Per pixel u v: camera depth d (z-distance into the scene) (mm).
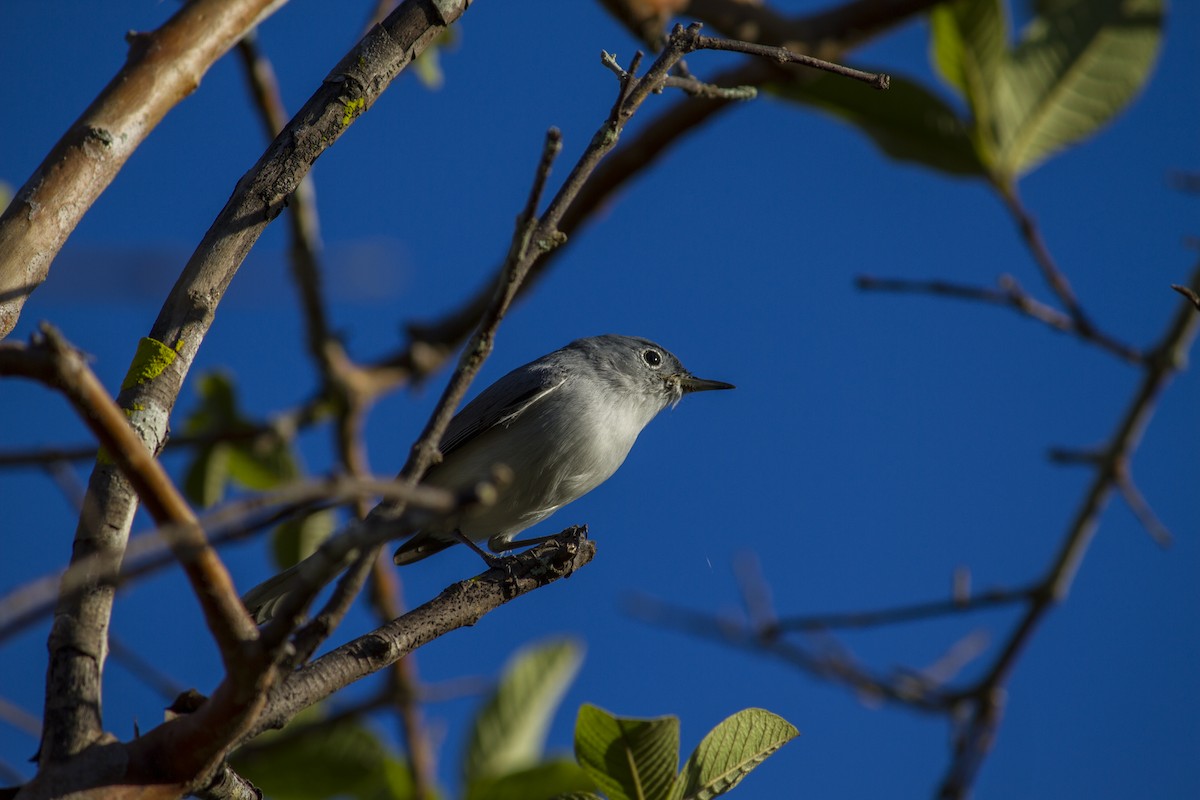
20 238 4984
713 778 5801
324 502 4363
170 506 3814
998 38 9656
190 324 5371
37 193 5086
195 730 4355
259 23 5613
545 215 4820
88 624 4648
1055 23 9867
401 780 9211
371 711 9195
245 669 4137
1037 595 10836
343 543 3846
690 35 5234
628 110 5047
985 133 9891
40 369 3551
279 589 8719
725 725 5848
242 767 9266
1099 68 9781
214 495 11336
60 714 4457
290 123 5676
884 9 10484
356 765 9359
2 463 4301
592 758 5809
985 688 10750
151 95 5340
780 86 10766
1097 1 9781
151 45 5387
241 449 11477
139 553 3572
